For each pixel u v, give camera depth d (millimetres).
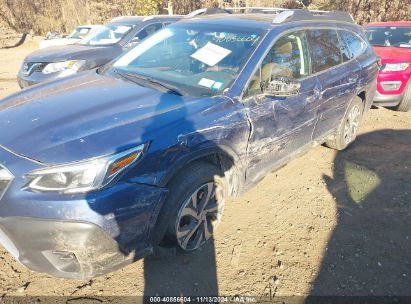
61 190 2172
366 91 5121
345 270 2986
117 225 2326
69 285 2689
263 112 3219
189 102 2891
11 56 15398
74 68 6395
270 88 3107
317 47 4070
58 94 3062
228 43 3482
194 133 2680
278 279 2859
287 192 4082
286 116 3516
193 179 2742
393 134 6023
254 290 2752
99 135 2387
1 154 2281
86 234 2215
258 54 3277
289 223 3541
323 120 4293
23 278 2723
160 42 3916
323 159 4945
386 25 8625
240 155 3125
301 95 3680
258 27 3559
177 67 3482
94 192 2217
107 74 3613
